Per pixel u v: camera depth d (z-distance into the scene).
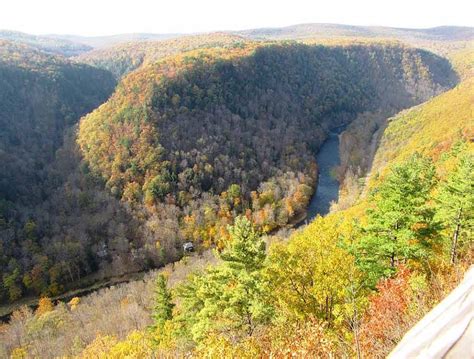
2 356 52.84
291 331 14.20
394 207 17.97
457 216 18.69
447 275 13.38
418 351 1.88
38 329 56.12
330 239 17.91
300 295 17.16
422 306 10.21
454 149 54.25
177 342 22.36
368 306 14.94
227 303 17.67
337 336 11.73
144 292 63.97
